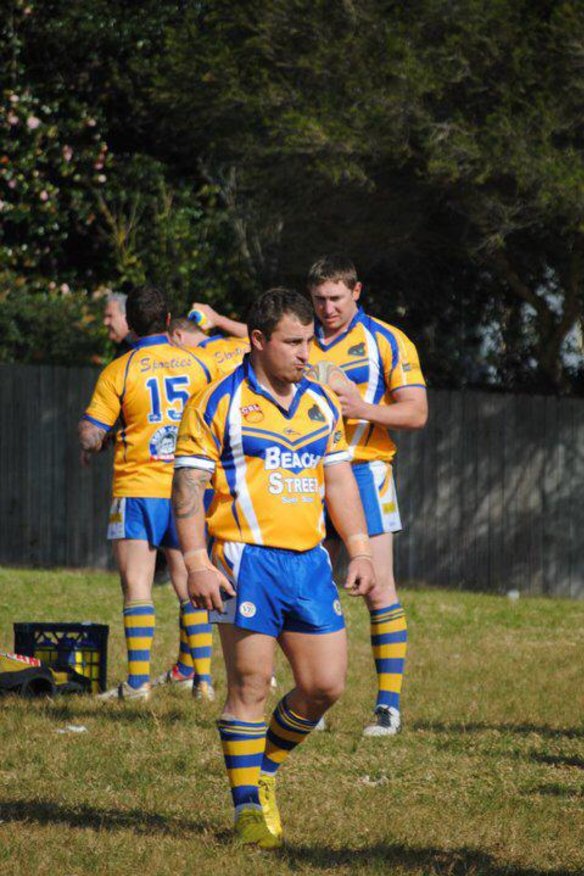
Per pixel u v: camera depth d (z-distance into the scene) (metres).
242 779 19.25
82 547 73.38
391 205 72.12
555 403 74.62
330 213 73.25
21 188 83.06
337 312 28.55
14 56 83.19
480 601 57.00
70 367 74.00
